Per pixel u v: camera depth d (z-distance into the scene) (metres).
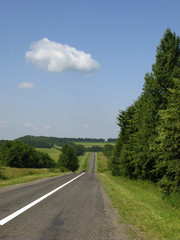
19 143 95.31
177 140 10.66
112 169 41.97
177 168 10.77
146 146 18.89
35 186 16.34
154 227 5.95
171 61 18.00
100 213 7.56
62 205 8.84
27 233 4.97
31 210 7.60
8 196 10.83
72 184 19.03
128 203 9.86
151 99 18.64
